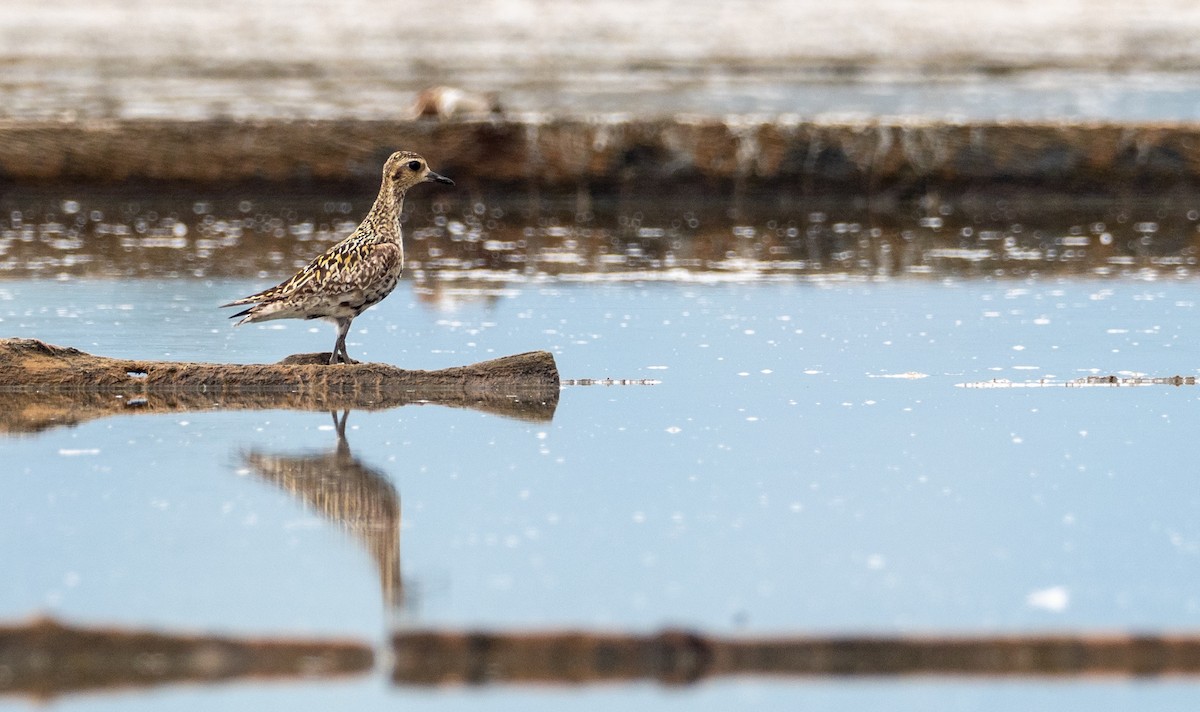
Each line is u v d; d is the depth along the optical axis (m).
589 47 48.31
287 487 10.77
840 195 25.81
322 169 25.62
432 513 10.20
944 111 34.16
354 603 8.63
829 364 14.70
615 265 20.14
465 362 14.79
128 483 10.81
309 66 42.69
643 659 7.86
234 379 13.65
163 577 9.00
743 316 16.91
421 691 7.71
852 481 10.95
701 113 33.16
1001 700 7.72
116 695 7.59
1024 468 11.26
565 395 13.55
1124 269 19.77
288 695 7.64
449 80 39.66
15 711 7.41
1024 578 9.09
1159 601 8.73
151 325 16.28
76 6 60.25
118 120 25.52
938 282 18.92
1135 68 44.25
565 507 10.34
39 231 22.73
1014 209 25.52
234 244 21.78
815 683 7.86
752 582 9.02
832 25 56.34
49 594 8.72
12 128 25.22
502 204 25.77
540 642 7.85
